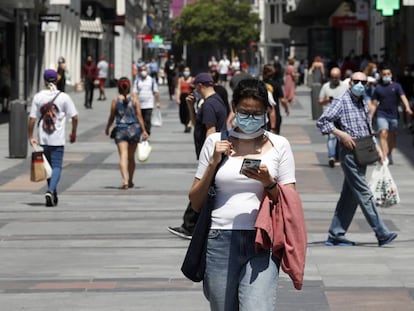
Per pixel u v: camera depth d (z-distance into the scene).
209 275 11.94
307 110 76.19
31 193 32.28
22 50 78.56
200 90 23.81
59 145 28.97
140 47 171.12
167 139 52.03
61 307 16.86
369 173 36.31
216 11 191.00
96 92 107.19
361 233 24.78
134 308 16.73
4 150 45.59
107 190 33.03
